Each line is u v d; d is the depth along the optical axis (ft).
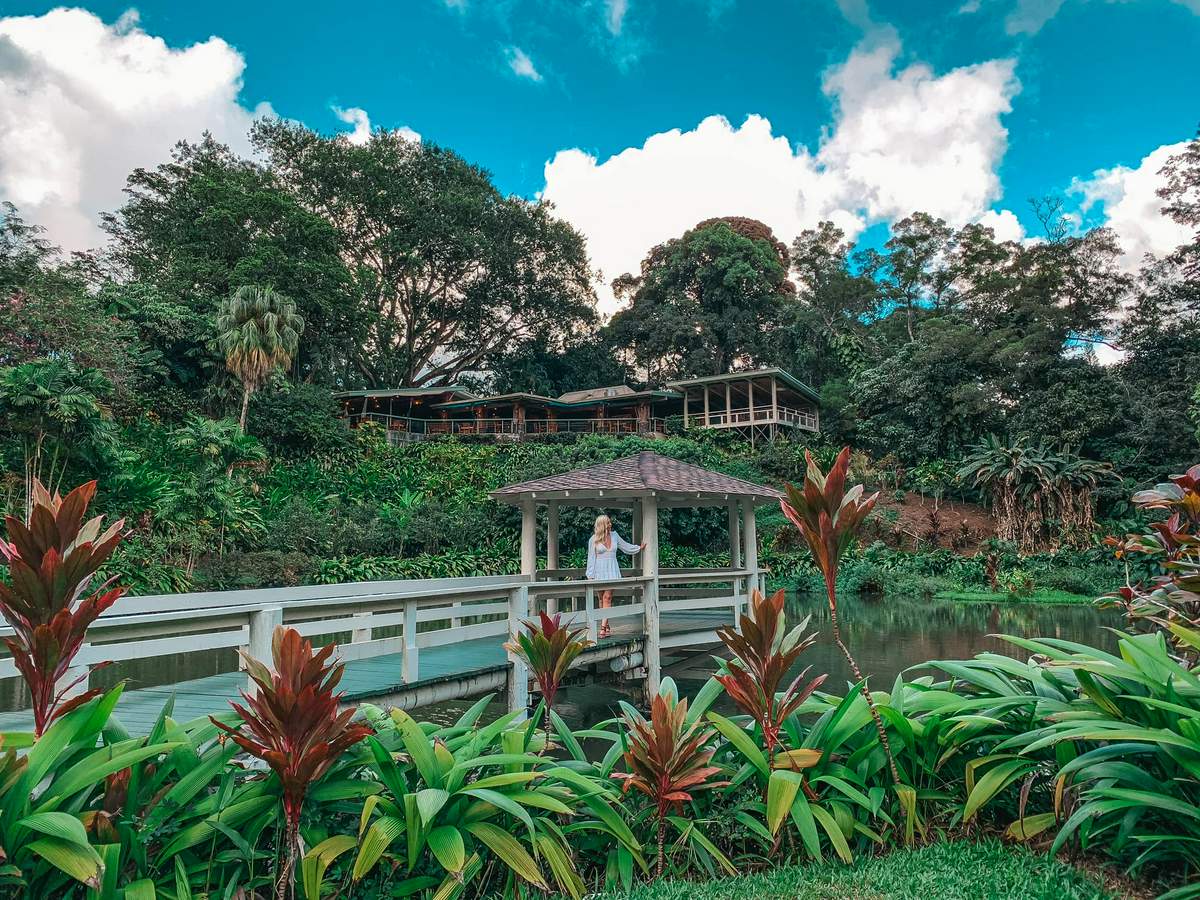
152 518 56.90
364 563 74.02
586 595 24.94
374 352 147.33
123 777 8.32
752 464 116.57
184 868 8.19
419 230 141.49
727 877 9.62
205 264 104.78
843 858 9.64
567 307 162.40
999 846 9.98
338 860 9.07
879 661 40.40
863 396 131.23
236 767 9.62
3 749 7.74
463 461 108.17
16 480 51.57
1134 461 98.84
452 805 9.07
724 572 31.78
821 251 178.09
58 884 7.73
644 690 28.35
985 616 62.44
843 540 10.28
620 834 9.61
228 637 14.03
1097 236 118.73
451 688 18.49
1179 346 104.12
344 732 8.12
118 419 77.61
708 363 162.09
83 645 11.07
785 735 11.35
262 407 97.25
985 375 117.29
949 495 114.62
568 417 142.82
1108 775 8.79
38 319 61.52
